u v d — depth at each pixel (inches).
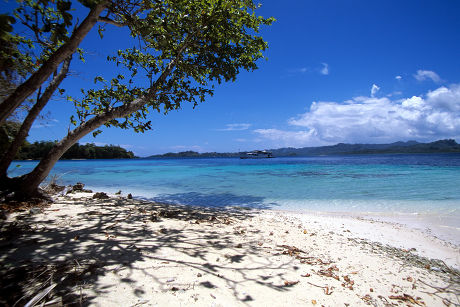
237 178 863.1
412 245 227.9
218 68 336.5
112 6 168.1
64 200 336.8
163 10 181.2
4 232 185.3
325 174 965.2
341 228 275.4
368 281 146.9
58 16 199.2
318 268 156.7
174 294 108.7
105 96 327.3
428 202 416.5
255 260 159.3
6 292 101.3
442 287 146.8
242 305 105.7
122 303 98.5
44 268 125.9
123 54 380.8
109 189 595.5
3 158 292.0
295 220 306.5
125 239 181.6
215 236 209.5
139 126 351.6
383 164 1708.9
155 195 512.1
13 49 196.2
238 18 335.9
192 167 1683.1
